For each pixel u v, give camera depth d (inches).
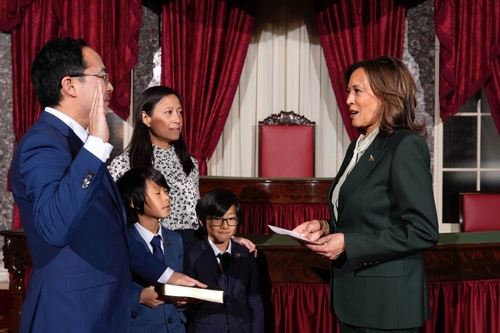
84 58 62.9
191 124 235.5
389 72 75.2
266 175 236.2
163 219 102.7
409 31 236.4
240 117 254.8
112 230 65.0
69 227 55.9
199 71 235.5
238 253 93.5
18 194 61.2
